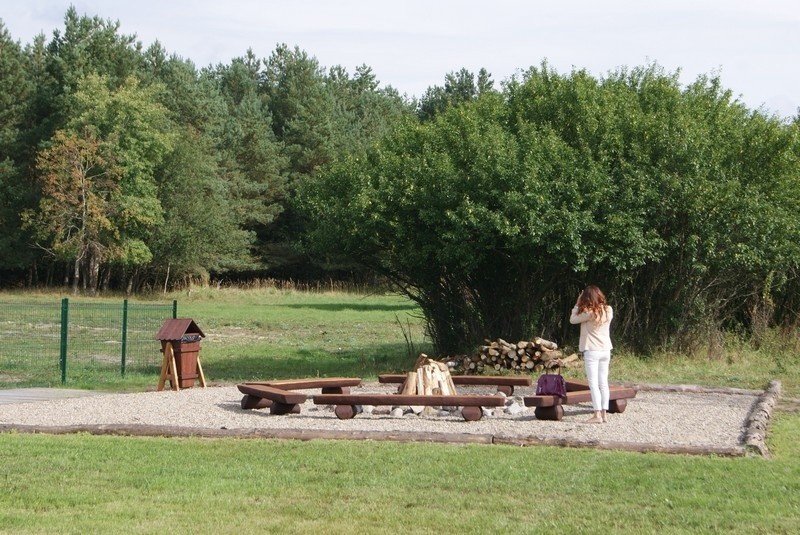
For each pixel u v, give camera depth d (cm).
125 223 6400
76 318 3756
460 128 2209
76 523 701
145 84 7244
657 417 1287
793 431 1218
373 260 2283
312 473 881
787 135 2089
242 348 2769
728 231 2002
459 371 1978
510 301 2142
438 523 706
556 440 1045
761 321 2342
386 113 9300
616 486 832
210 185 6906
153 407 1366
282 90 8631
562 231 1880
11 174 6456
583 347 1237
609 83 2305
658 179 1980
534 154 1975
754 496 801
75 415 1284
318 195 2291
